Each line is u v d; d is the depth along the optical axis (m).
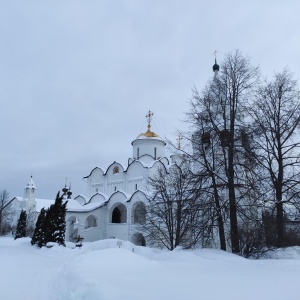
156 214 29.75
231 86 20.66
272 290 7.18
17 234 45.09
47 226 28.91
